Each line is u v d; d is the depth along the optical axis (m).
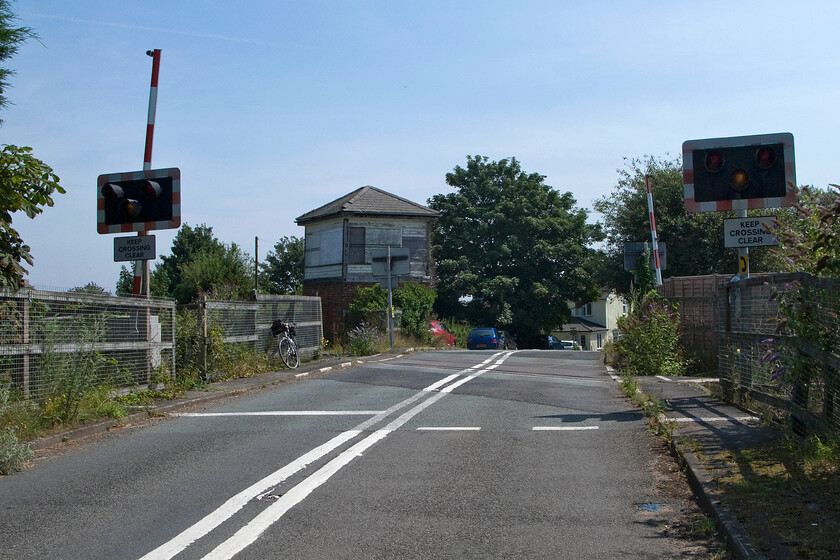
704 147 11.17
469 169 54.16
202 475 6.98
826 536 4.57
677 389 12.19
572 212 55.03
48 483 6.81
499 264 51.28
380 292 32.22
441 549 4.90
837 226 6.91
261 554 4.81
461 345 39.16
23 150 9.98
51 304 9.98
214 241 49.78
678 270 35.34
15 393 9.12
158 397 12.03
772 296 7.93
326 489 6.42
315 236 38.16
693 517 5.54
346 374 16.56
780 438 7.50
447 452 7.89
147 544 5.03
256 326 16.70
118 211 12.74
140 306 12.20
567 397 12.09
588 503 5.98
